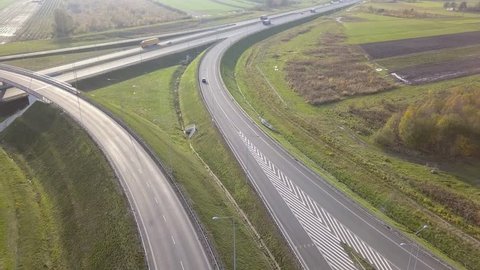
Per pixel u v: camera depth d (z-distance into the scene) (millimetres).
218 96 119562
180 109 120938
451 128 88312
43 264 64875
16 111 116062
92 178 77438
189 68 149250
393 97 121250
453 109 92062
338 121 108000
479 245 64688
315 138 99000
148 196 70312
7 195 80062
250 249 64062
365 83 132625
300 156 91750
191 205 68688
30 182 85625
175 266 55875
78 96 109875
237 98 121812
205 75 135625
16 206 77375
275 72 146750
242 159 87312
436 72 141375
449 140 88938
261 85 134750
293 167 85188
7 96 116062
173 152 89500
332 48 174375
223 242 63281
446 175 83125
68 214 73438
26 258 65500
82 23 199625
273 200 74438
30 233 71000
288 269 60469
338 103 119312
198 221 64375
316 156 92125
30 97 113812
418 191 78188
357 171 85125
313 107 117062
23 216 75125
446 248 65688
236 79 143250
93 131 91125
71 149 87875
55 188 81062
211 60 150750
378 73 142125
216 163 89562
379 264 60562
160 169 78250
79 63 142125
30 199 80125
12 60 145000
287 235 65938
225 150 90688
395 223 71562
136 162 80250
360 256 61938
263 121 107938
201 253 58500
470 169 84938
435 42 176875
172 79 143000
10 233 70188
